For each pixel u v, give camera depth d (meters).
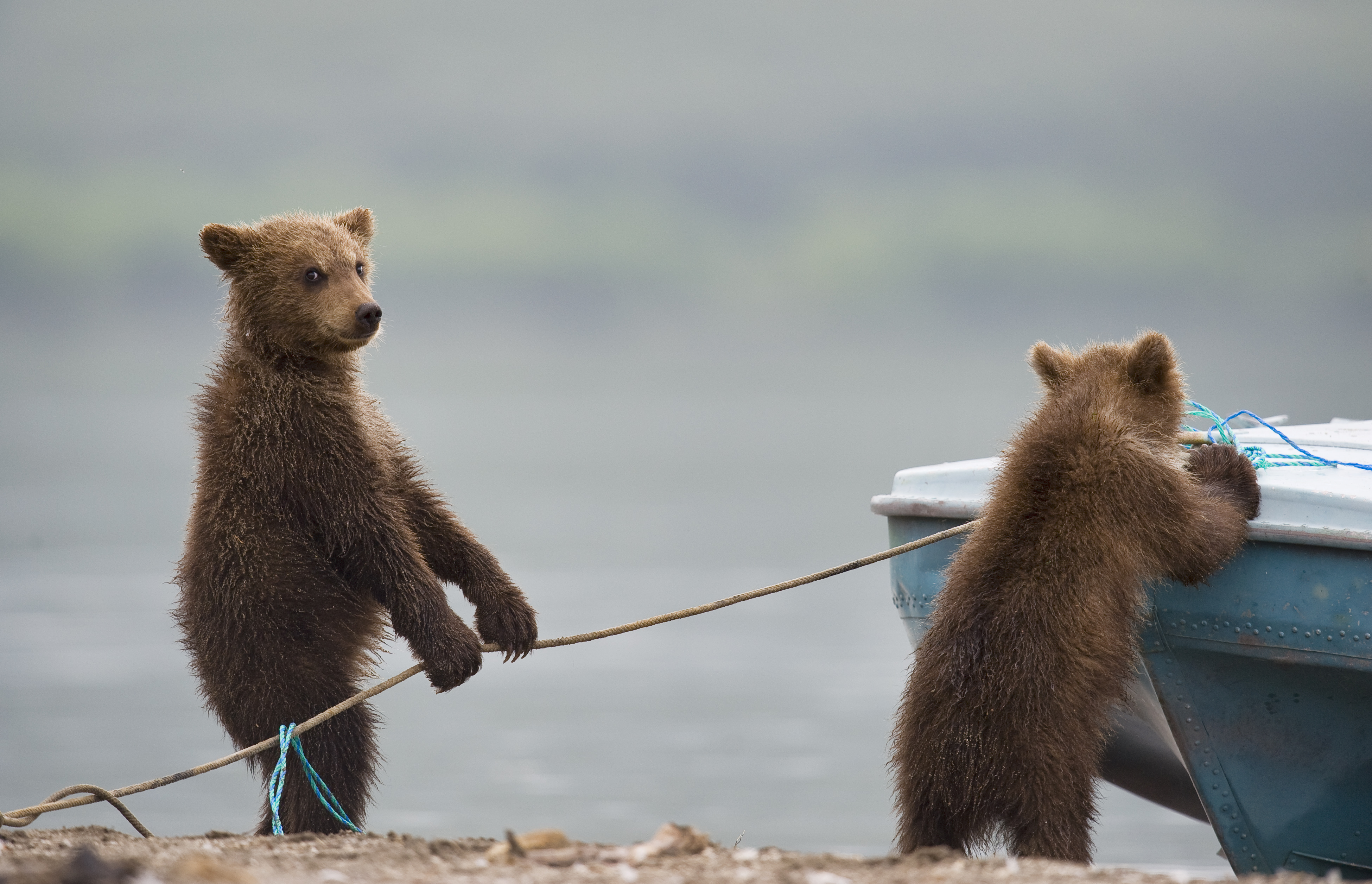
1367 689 11.56
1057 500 11.29
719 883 8.55
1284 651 11.58
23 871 8.05
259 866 9.04
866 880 8.66
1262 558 11.64
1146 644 12.05
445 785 27.05
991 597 11.05
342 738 11.77
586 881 8.57
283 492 11.73
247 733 11.73
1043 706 10.70
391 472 12.22
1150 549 11.33
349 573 11.89
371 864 9.13
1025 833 10.66
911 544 12.25
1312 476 12.13
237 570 11.59
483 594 12.20
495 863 9.21
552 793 26.38
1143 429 11.95
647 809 25.12
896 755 11.61
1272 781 12.27
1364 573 11.23
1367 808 12.22
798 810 24.97
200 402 12.30
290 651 11.62
